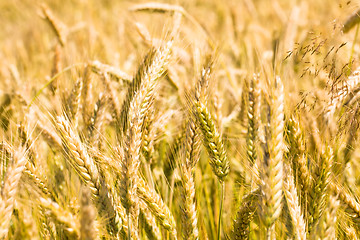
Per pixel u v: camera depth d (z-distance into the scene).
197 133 0.96
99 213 0.93
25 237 0.90
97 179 0.93
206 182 1.08
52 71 1.14
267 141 0.90
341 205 0.94
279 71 0.93
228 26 2.06
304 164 0.93
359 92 0.94
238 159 1.06
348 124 0.94
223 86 1.18
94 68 1.07
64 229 0.89
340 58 0.96
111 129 1.09
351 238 0.95
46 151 1.07
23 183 0.94
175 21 1.10
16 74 1.32
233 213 1.01
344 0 1.00
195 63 1.04
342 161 0.95
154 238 0.97
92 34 1.75
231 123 1.10
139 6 1.25
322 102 0.94
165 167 1.05
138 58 1.02
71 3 2.84
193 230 0.96
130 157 0.93
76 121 1.04
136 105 0.95
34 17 2.31
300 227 0.91
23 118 1.01
